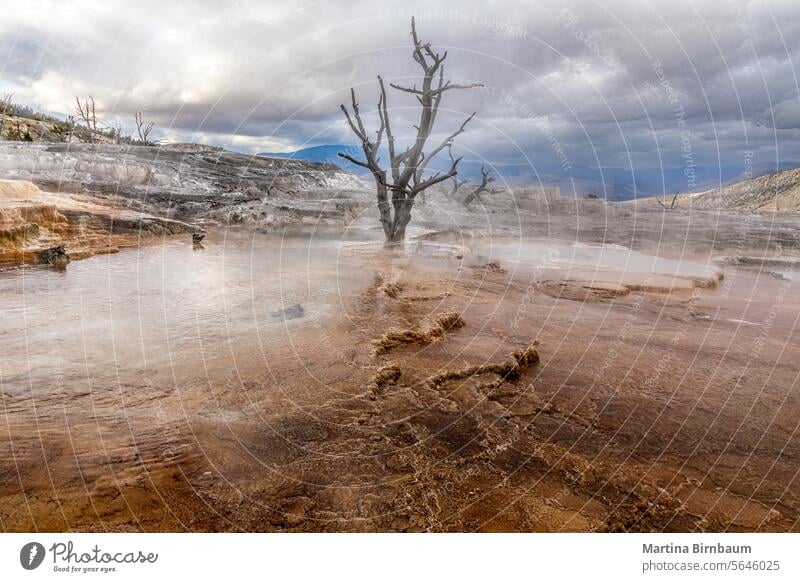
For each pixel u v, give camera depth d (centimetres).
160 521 264
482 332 654
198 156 3481
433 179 1565
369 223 2205
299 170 3219
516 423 391
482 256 1420
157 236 1556
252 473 309
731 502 293
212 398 410
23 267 977
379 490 298
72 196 1889
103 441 334
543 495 297
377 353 539
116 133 3438
